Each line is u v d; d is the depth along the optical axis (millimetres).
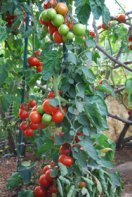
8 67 2582
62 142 2021
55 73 2000
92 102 1961
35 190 2289
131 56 4098
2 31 2398
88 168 2113
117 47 3654
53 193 2160
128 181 3209
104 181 2127
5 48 2883
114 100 4359
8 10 2598
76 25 1948
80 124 1976
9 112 3227
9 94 2660
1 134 3781
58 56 2004
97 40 2311
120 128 4461
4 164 3598
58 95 1937
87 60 1992
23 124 2244
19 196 2338
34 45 2674
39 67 2582
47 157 2484
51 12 1892
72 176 2055
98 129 2002
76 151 1988
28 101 2482
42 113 1977
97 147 2143
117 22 3043
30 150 3598
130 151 4379
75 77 1977
